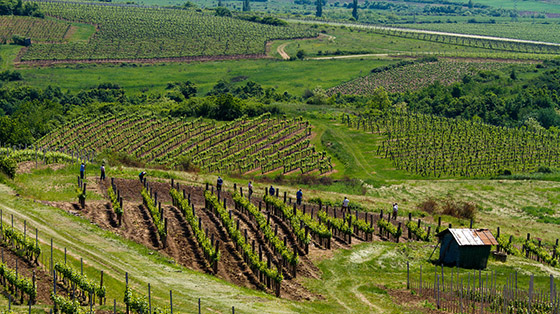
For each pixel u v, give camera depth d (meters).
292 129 129.25
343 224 51.06
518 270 44.72
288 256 41.97
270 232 46.19
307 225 50.28
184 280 38.72
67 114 156.50
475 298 37.72
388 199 78.50
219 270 41.94
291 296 38.91
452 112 183.12
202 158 108.31
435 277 42.03
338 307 37.50
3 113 167.12
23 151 68.56
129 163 82.56
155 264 41.09
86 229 46.03
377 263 46.25
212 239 42.66
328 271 44.00
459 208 72.31
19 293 33.34
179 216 51.94
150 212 51.62
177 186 59.53
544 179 91.50
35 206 49.56
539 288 40.66
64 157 69.81
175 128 126.94
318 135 128.25
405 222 62.78
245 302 35.94
